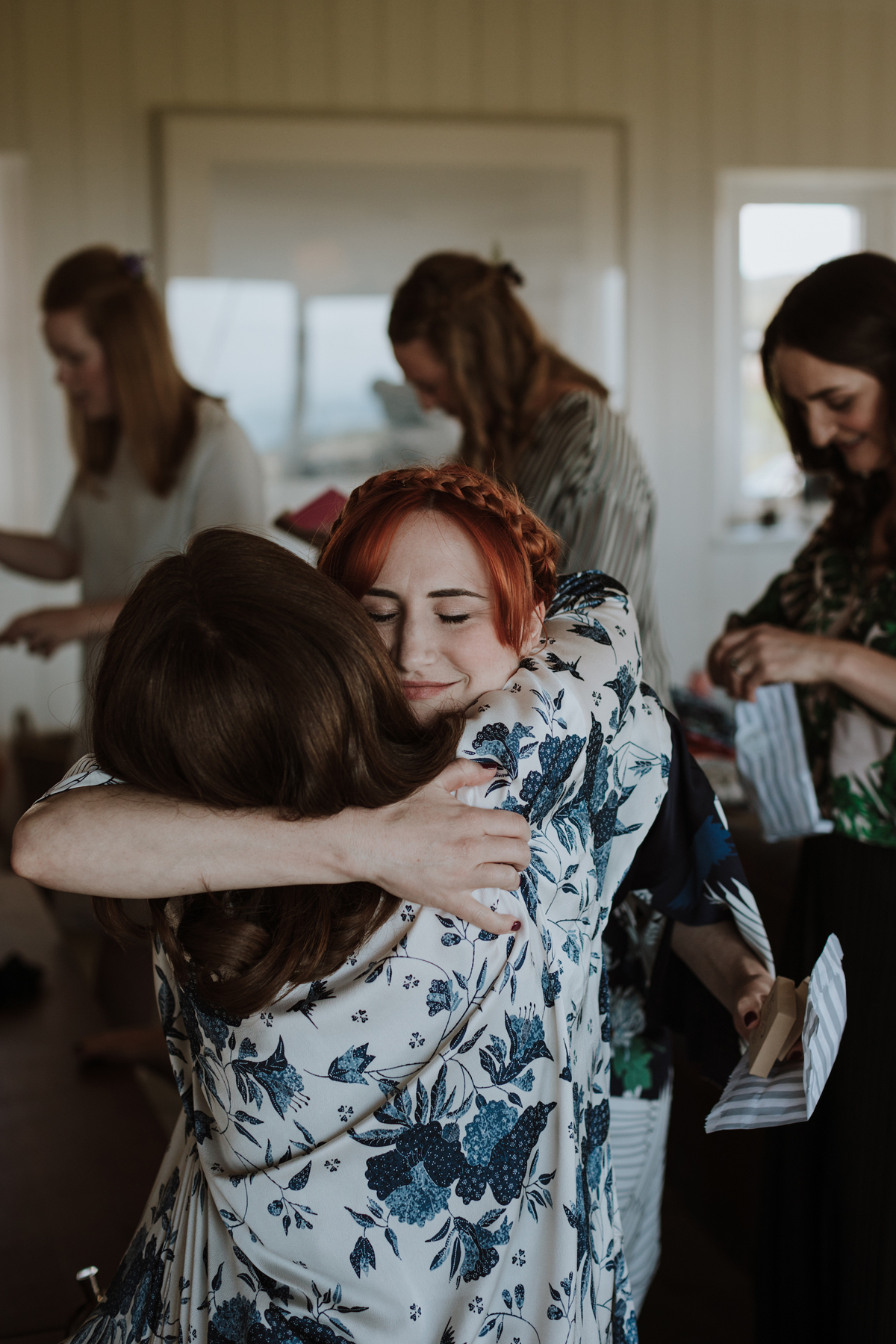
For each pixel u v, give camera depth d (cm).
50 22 454
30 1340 125
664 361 520
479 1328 87
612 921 127
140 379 243
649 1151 136
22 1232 146
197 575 82
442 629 94
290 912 84
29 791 383
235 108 472
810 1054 91
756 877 217
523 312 201
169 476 247
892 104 527
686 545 532
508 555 93
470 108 491
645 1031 130
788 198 532
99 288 240
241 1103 86
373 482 98
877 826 149
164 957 95
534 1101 89
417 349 201
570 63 496
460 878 81
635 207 509
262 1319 85
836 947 98
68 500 284
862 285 147
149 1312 93
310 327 487
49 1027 204
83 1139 167
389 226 488
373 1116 84
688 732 273
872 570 161
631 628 107
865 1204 144
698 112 510
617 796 104
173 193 469
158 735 81
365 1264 84
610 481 188
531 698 91
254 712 79
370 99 483
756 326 537
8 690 475
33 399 471
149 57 463
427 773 85
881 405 151
